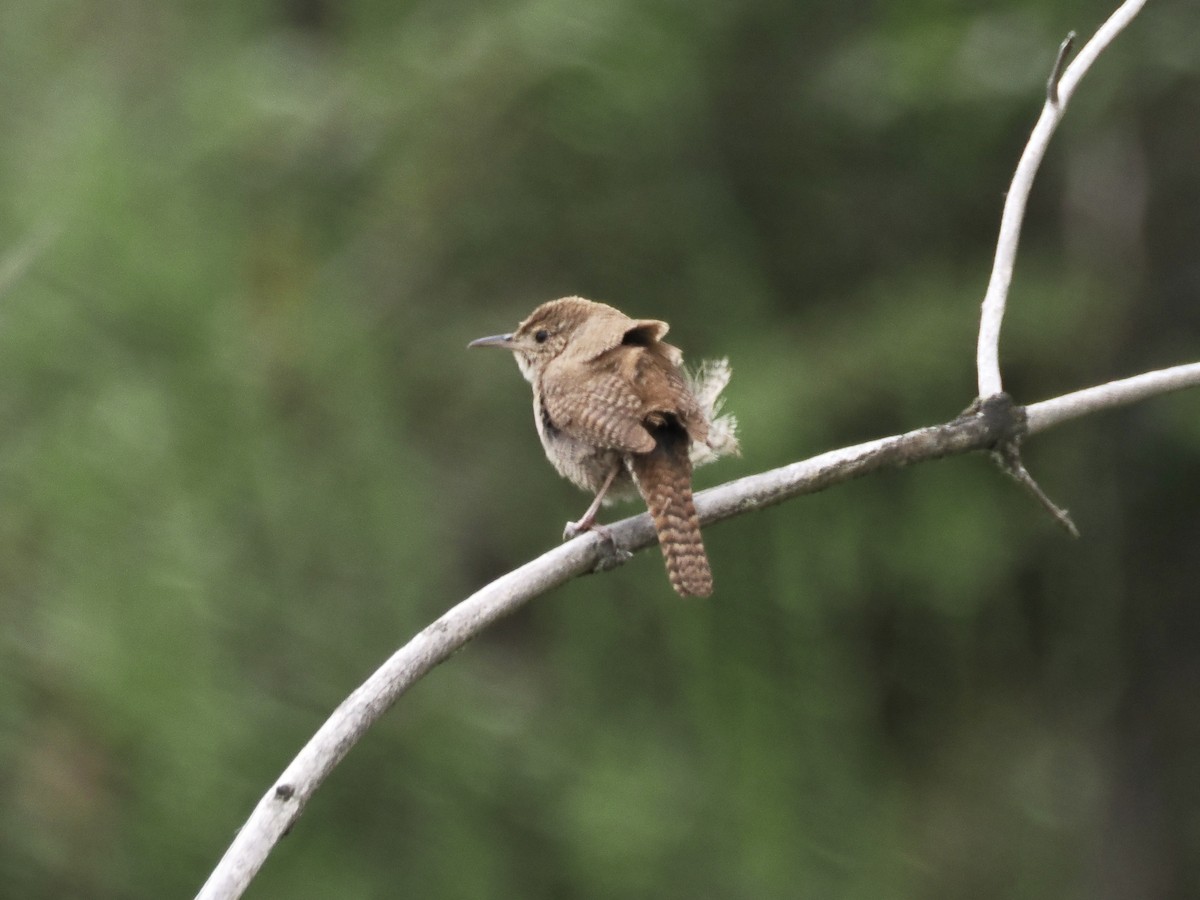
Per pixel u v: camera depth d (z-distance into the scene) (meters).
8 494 10.55
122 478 10.73
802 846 12.14
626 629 12.61
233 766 10.58
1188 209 14.60
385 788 11.49
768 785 12.13
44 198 10.95
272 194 11.94
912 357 12.79
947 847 13.77
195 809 10.41
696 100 12.66
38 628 10.36
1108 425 14.54
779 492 6.88
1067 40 7.04
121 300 10.87
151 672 10.44
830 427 12.61
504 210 12.31
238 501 11.11
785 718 12.43
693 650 12.38
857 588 12.95
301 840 11.27
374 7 12.38
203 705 10.52
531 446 12.40
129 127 11.58
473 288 12.46
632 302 12.59
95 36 11.91
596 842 11.58
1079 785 15.40
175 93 11.91
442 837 11.38
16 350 10.62
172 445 10.92
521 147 12.23
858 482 12.95
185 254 11.26
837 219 13.55
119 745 10.40
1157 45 13.25
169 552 10.70
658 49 12.10
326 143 12.10
